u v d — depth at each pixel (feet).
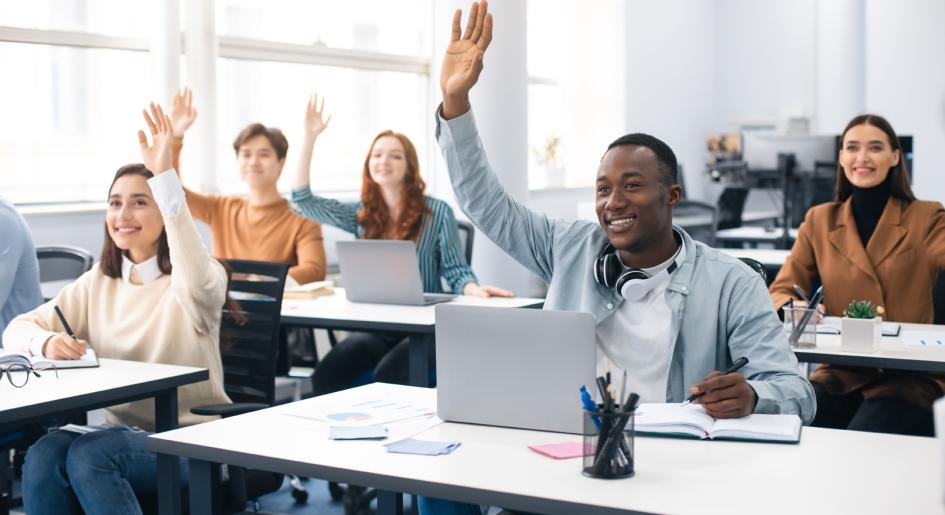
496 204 8.07
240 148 14.92
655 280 7.28
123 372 8.35
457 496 5.30
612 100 27.76
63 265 12.67
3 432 8.21
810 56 31.58
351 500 11.57
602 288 7.47
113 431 7.75
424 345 11.39
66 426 8.27
